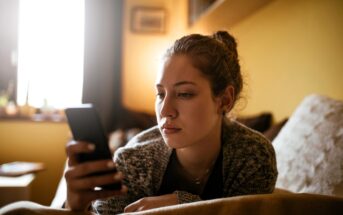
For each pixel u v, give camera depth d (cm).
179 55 81
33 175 250
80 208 57
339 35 141
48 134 335
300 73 172
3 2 351
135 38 398
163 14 401
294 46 178
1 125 329
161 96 83
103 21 370
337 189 99
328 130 117
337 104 125
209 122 83
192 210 57
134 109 391
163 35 401
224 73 89
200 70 80
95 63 367
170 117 79
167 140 80
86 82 362
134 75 398
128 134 283
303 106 138
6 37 353
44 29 356
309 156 115
